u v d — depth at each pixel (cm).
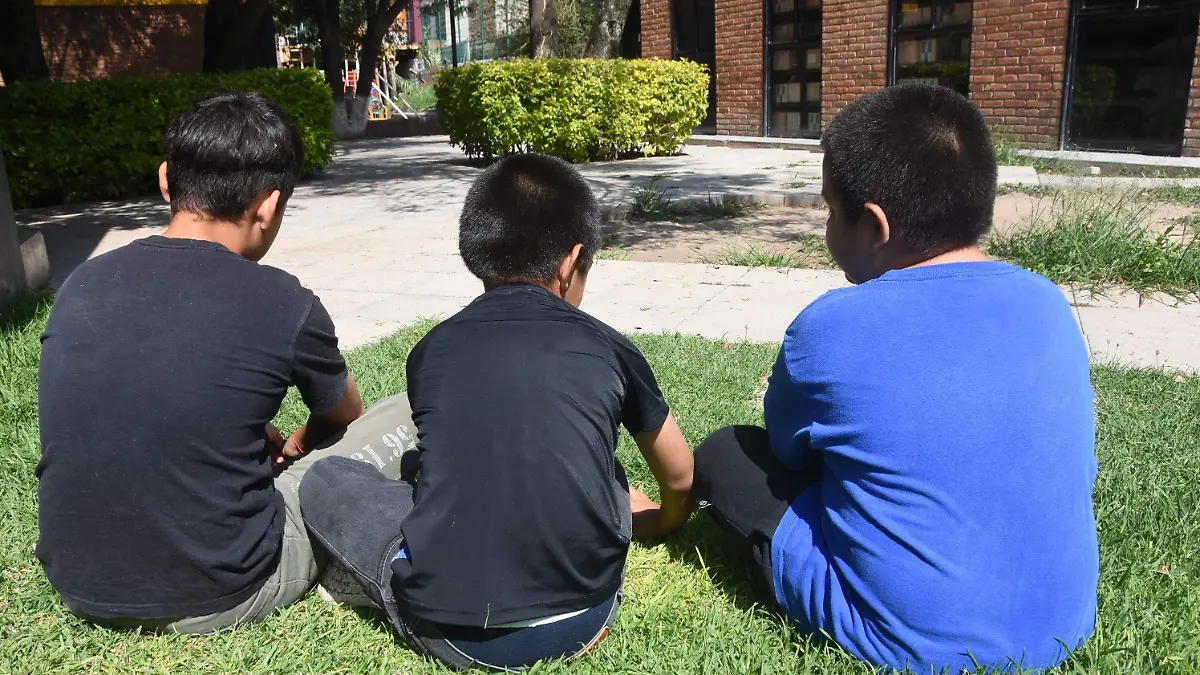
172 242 202
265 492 212
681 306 543
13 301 534
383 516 207
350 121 2080
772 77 1513
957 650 179
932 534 177
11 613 228
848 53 1367
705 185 1055
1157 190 869
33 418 355
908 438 177
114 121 1096
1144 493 284
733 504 221
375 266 673
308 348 208
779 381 202
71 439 192
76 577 200
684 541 262
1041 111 1162
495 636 192
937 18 1267
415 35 3662
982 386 175
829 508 196
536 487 186
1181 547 249
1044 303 184
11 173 1030
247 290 200
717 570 248
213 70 1423
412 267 667
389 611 202
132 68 1869
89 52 1819
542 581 189
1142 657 199
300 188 1166
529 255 204
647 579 245
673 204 915
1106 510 269
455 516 187
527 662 198
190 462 194
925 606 178
